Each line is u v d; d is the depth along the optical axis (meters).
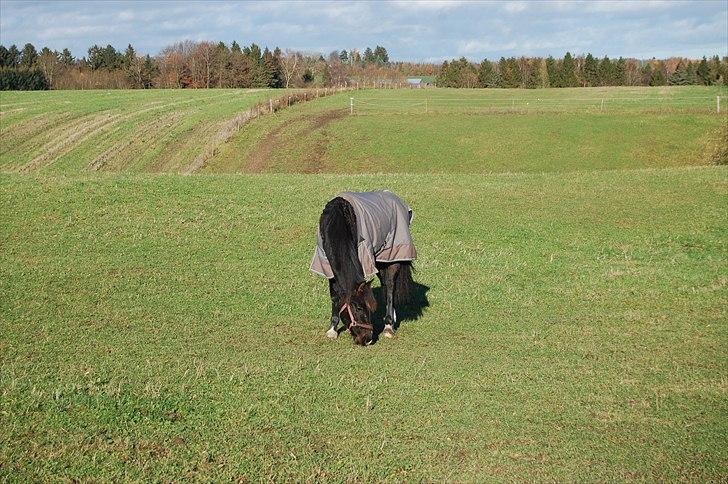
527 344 10.54
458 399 8.19
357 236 9.41
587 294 13.40
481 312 12.17
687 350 10.40
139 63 108.12
